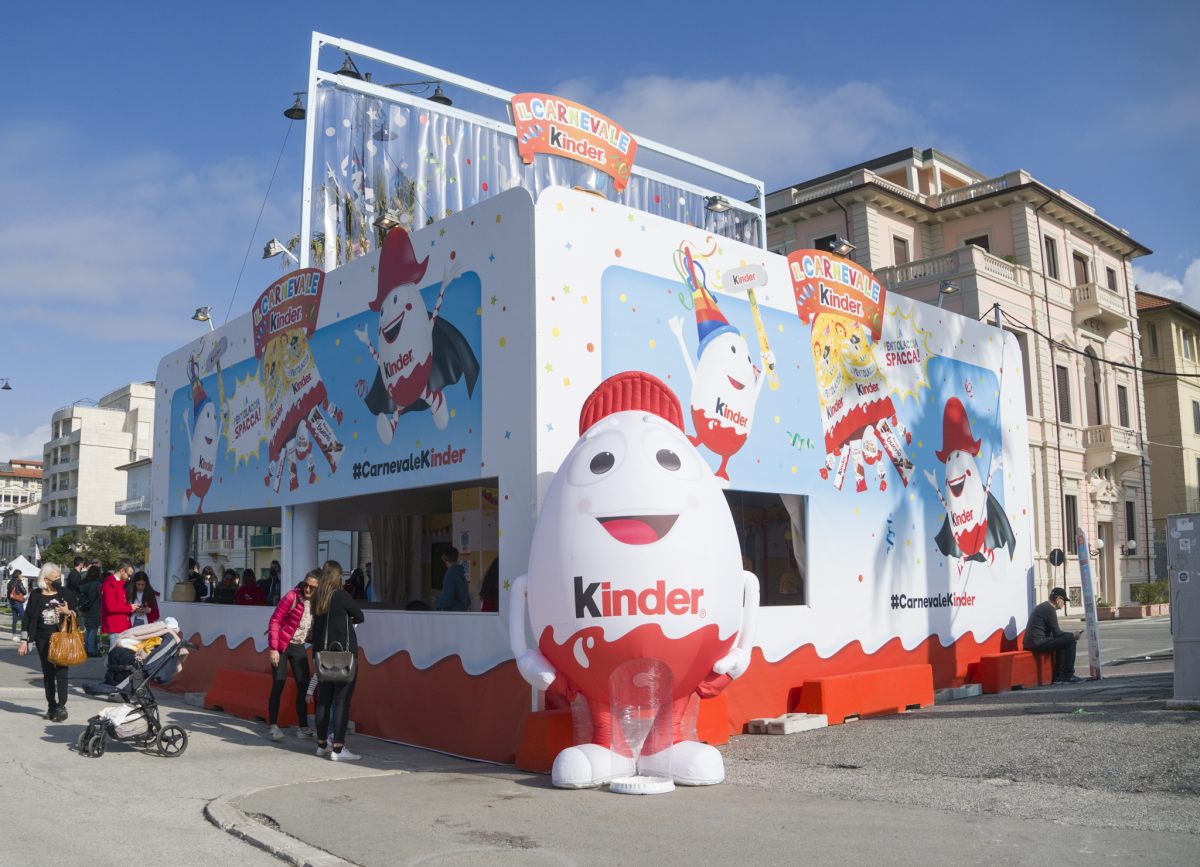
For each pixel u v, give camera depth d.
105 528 68.44
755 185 19.52
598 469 7.48
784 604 13.52
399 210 14.88
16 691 14.30
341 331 12.18
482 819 6.67
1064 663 14.80
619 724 7.68
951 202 36.91
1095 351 37.97
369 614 11.09
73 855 5.99
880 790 7.37
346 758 9.23
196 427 15.99
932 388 13.91
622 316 9.84
